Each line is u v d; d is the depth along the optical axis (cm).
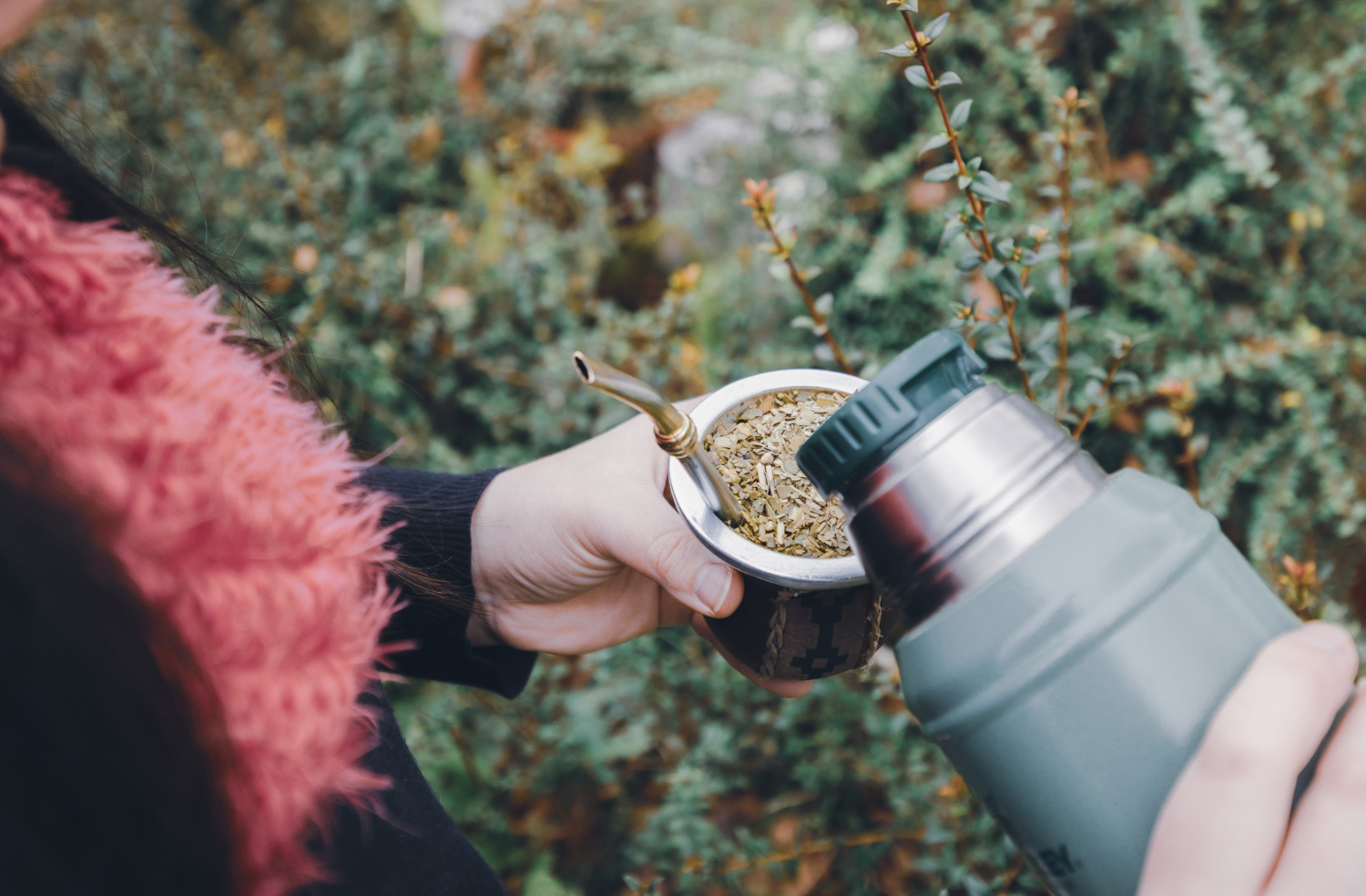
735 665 83
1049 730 42
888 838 107
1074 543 42
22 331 39
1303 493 120
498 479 81
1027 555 43
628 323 136
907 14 68
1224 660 41
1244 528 125
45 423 37
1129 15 134
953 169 72
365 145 178
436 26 199
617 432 80
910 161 137
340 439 64
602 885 122
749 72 165
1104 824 41
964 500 44
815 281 149
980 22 130
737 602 66
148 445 40
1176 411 93
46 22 165
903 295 139
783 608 63
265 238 152
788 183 155
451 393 156
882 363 133
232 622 41
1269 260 131
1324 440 108
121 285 46
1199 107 106
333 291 151
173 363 45
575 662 120
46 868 34
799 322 85
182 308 49
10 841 34
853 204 149
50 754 34
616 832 124
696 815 110
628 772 124
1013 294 74
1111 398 114
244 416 49
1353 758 38
